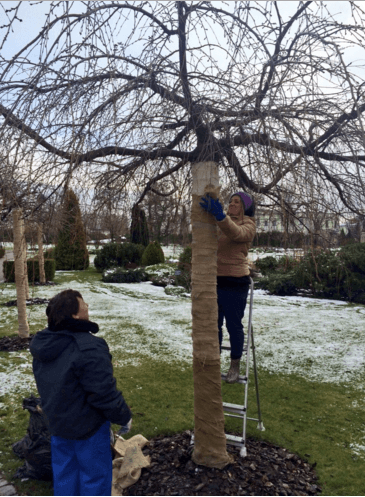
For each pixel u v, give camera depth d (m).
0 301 10.81
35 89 2.30
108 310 9.99
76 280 15.62
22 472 3.11
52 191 2.59
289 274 12.17
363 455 3.47
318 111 2.41
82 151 2.38
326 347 6.81
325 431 3.91
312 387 5.11
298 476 3.04
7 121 2.28
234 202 3.03
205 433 2.92
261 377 5.46
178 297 12.03
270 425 4.02
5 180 2.34
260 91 2.52
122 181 2.91
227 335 7.66
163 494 2.65
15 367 5.60
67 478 2.21
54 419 2.12
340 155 2.66
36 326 8.05
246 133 2.41
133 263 18.55
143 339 7.30
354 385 5.19
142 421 4.05
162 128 2.43
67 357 2.11
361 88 2.40
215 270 2.88
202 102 2.48
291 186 2.39
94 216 3.04
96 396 2.07
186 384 5.14
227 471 2.90
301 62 2.37
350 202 2.85
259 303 10.76
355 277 10.83
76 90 2.44
